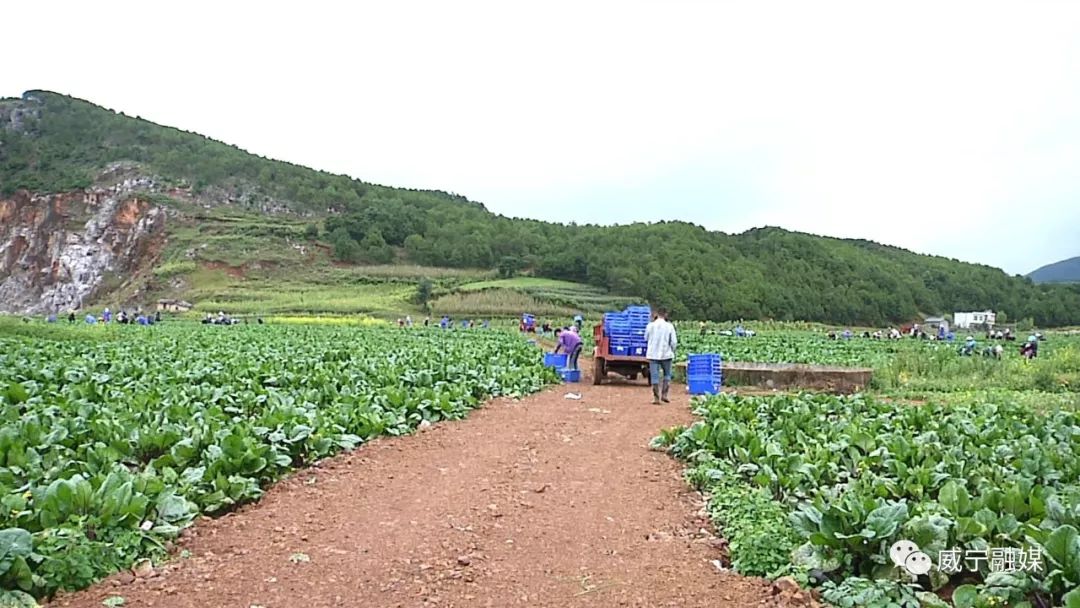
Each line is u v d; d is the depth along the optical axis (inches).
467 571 258.5
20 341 1082.7
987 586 217.6
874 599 221.8
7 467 309.0
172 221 5374.0
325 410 499.2
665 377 713.0
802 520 257.3
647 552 282.4
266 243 5049.2
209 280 4549.7
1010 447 400.2
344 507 331.0
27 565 218.5
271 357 941.2
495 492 361.7
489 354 1087.6
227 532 290.5
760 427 482.9
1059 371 1059.3
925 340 2338.8
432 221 5551.2
